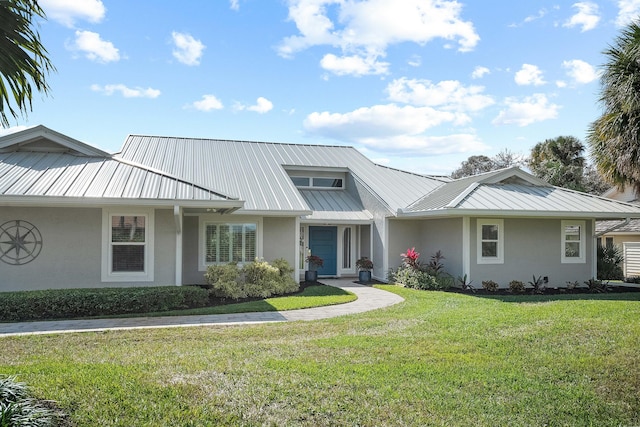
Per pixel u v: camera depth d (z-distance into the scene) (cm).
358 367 645
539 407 529
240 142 2419
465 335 845
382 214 1908
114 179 1313
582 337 829
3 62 443
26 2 479
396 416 491
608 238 2677
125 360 674
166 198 1230
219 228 1642
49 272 1234
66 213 1250
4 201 1131
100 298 1088
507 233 1683
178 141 2291
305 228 2069
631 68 1118
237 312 1127
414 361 682
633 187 1302
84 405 484
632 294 1541
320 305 1238
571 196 1788
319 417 483
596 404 542
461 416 498
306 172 2261
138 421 456
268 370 624
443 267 1764
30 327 938
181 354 716
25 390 486
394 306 1216
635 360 698
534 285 1645
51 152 1488
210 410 488
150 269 1294
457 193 1744
